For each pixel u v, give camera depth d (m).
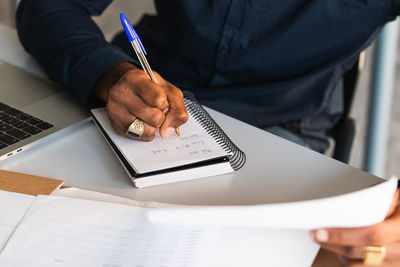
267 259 0.54
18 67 0.99
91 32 0.99
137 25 1.30
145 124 0.73
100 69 0.87
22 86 0.91
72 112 0.84
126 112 0.74
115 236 0.57
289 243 0.56
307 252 0.55
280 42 1.09
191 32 1.12
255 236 0.57
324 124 1.22
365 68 2.63
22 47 1.09
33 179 0.66
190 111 0.83
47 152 0.74
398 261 0.53
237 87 1.14
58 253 0.54
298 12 1.07
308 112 1.19
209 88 1.15
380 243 0.52
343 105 1.20
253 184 0.70
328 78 1.15
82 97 0.86
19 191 0.63
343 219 0.47
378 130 1.29
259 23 1.08
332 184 0.71
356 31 1.08
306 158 0.77
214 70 1.14
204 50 1.13
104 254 0.54
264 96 1.14
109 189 0.67
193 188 0.68
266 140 0.81
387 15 1.07
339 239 0.52
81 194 0.64
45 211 0.60
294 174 0.73
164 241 0.56
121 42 1.27
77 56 0.91
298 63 1.12
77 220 0.59
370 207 0.49
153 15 1.29
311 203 0.46
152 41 1.24
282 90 1.14
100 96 0.87
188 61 1.17
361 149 2.24
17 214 0.59
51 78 0.95
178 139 0.75
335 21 1.07
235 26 1.09
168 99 0.77
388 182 0.51
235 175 0.72
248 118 1.16
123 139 0.75
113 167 0.72
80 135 0.79
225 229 0.58
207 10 1.10
